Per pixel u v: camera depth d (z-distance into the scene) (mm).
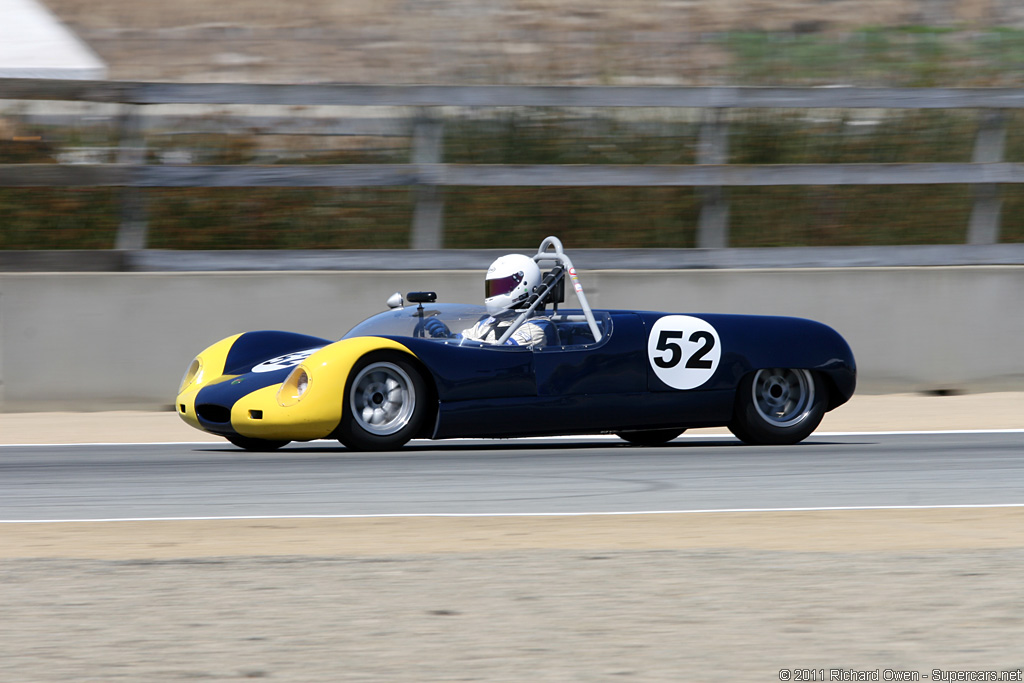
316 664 11266
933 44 84375
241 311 36219
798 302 38469
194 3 94750
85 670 11109
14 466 25078
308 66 86000
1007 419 33562
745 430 27859
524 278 27469
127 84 36906
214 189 47906
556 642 11961
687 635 12195
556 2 93312
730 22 91562
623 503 20016
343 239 45938
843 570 14961
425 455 26250
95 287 35500
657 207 48719
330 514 19047
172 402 35781
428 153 38781
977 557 15641
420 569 15086
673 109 50781
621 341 26828
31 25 64812
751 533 17562
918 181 40281
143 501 20453
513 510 19344
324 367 25016
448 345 25812
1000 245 40844
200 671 11062
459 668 11125
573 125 49188
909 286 38844
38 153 46938
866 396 38531
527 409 25938
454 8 93500
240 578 14656
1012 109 40875
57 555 16234
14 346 35125
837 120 53219
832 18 92625
